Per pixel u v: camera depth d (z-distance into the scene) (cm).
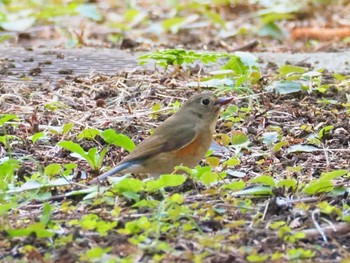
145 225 857
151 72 1505
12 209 946
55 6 2506
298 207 917
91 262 791
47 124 1261
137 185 945
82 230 864
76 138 1189
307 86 1398
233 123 1254
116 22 2366
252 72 1415
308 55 1855
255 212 917
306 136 1210
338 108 1327
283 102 1348
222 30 2269
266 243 840
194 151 1034
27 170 1067
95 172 1056
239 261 798
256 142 1185
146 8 2605
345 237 856
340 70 1620
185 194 970
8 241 848
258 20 2416
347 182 1018
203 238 840
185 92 1383
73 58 1716
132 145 1083
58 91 1400
